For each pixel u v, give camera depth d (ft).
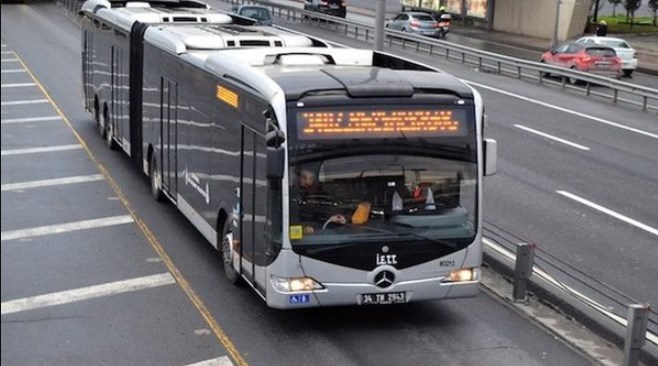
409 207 46.11
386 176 45.70
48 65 161.17
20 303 51.80
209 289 54.60
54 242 63.87
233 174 52.34
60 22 239.50
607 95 145.18
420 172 46.16
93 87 103.50
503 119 120.98
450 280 47.19
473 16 278.46
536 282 54.13
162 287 54.90
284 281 45.06
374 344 46.85
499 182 85.92
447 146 46.55
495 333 48.70
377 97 45.42
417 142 46.03
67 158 90.89
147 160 76.79
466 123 46.75
